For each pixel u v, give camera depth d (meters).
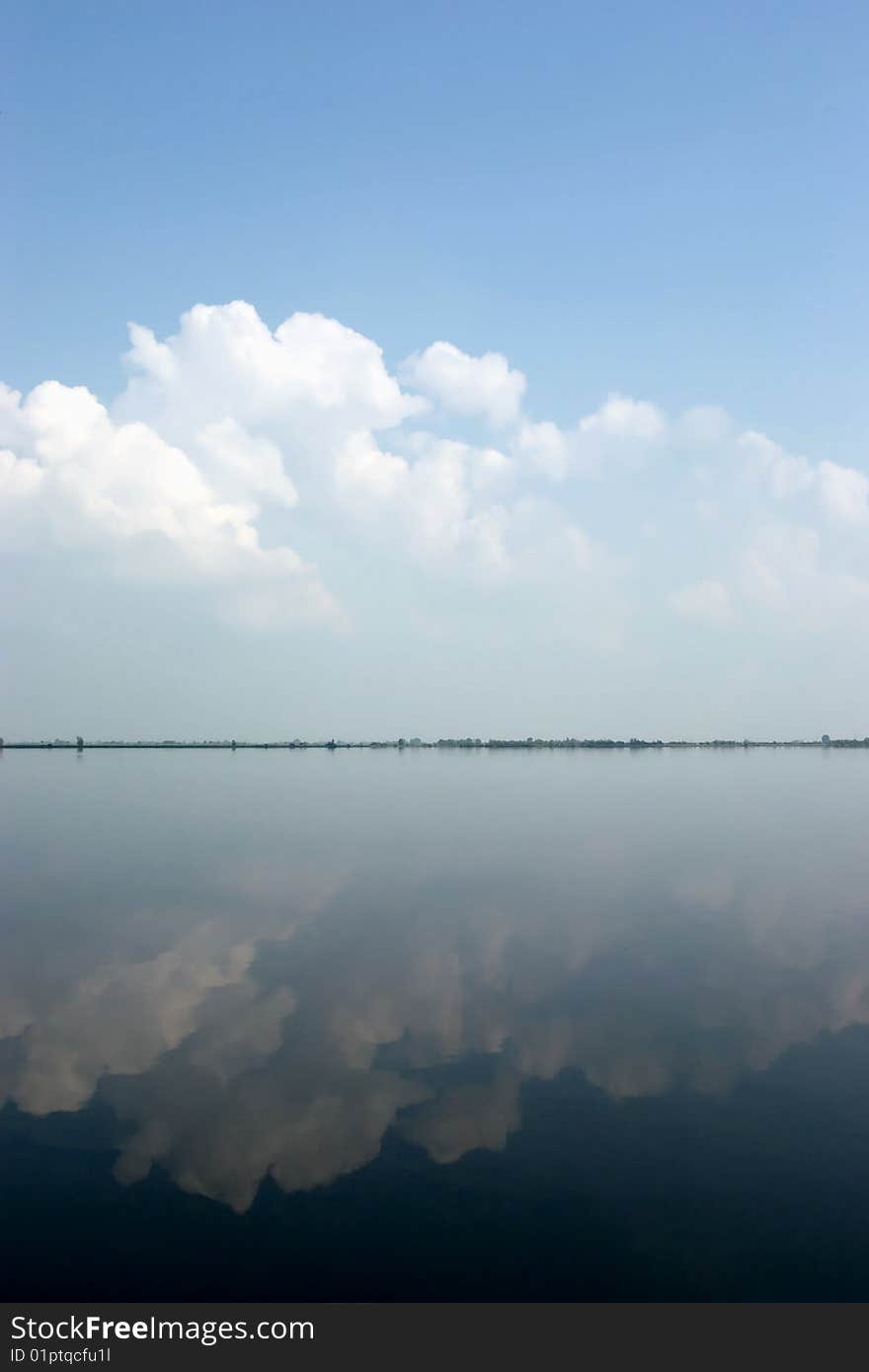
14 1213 9.72
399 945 21.20
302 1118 12.00
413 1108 12.26
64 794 72.56
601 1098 12.57
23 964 19.64
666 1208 9.68
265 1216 9.64
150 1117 12.06
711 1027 15.45
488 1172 10.51
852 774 105.31
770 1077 13.25
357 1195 10.03
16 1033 15.33
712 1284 8.43
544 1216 9.59
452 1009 16.48
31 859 34.91
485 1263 8.78
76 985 18.09
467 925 23.19
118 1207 9.83
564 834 42.66
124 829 45.69
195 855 35.88
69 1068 13.80
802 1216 9.52
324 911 24.98
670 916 24.12
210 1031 15.38
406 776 103.19
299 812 55.28
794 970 18.91
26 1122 11.92
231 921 23.80
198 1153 11.05
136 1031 15.41
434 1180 10.34
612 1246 9.03
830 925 23.03
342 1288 8.46
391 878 30.17
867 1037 14.88
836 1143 11.14
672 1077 13.25
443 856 35.28
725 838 41.16
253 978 18.52
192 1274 8.66
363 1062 13.98
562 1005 16.67
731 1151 10.95
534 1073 13.49
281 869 32.25
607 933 22.28
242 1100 12.63
